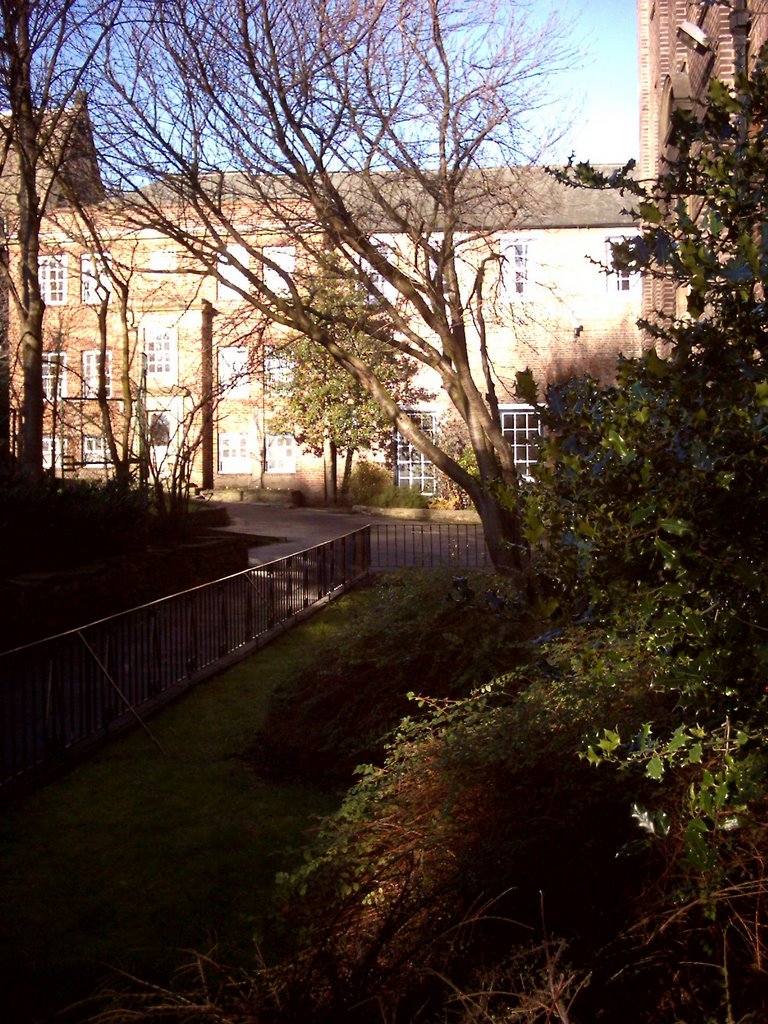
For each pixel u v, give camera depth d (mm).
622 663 3006
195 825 5816
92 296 31391
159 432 26938
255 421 34469
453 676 6660
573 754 3811
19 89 12766
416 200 11344
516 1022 2699
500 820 3680
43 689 6793
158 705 8445
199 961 3203
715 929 3023
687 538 2416
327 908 3662
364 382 10578
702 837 2617
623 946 3018
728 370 2545
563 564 2680
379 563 19734
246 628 11328
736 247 2891
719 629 2416
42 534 12031
